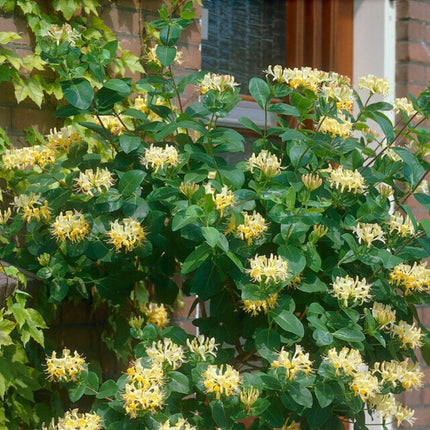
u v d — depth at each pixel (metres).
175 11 3.49
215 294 3.08
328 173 3.08
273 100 3.86
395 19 3.83
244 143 3.77
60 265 3.10
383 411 3.00
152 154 2.96
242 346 3.28
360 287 2.91
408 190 3.19
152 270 3.22
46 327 3.05
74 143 3.12
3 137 3.24
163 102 3.27
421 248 3.07
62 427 2.82
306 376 2.86
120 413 2.84
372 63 3.83
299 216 2.88
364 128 3.20
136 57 3.41
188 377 2.90
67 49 2.99
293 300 2.96
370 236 2.96
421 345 3.07
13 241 3.25
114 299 3.15
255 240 2.94
